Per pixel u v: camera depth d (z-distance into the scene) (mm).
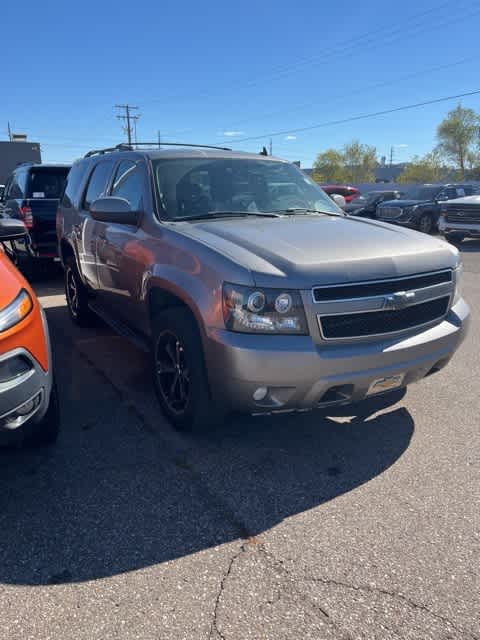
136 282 3957
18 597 2176
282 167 4801
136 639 1976
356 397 3057
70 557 2406
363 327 2949
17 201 8625
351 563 2367
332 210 4539
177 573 2309
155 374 3715
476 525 2617
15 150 28078
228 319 2891
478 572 2312
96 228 4816
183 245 3322
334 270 2883
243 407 2996
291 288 2801
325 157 89625
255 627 2027
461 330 3400
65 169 8789
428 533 2561
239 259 2951
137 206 4113
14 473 3084
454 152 69500
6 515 2705
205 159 4414
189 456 3271
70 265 6027
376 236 3451
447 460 3217
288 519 2674
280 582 2258
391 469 3125
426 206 17438
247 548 2467
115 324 4684
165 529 2602
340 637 1985
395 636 1990
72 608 2117
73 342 5598
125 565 2357
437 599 2166
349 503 2803
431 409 3914
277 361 2791
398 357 3027
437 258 3301
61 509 2754
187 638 1979
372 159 87500
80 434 3547
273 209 4215
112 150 5438
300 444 3418
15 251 9156
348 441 3451
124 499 2840
